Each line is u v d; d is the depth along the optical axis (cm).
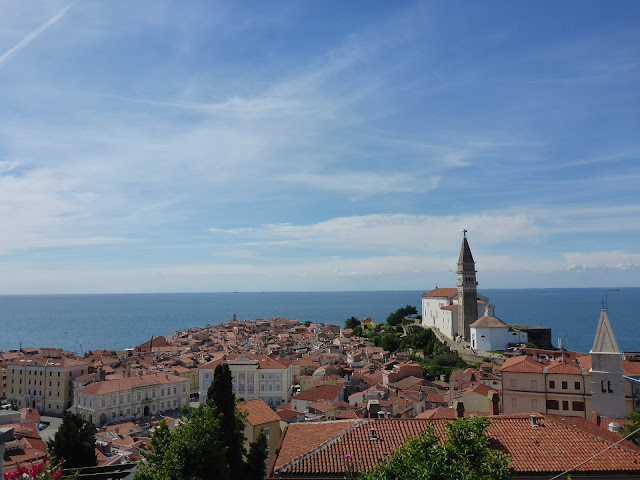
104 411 14175
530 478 3297
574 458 3431
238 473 5309
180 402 16375
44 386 16162
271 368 15775
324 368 17350
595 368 6347
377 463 3212
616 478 3294
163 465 3788
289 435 4191
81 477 4250
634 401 6181
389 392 13062
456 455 2625
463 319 19275
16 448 7306
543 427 3834
